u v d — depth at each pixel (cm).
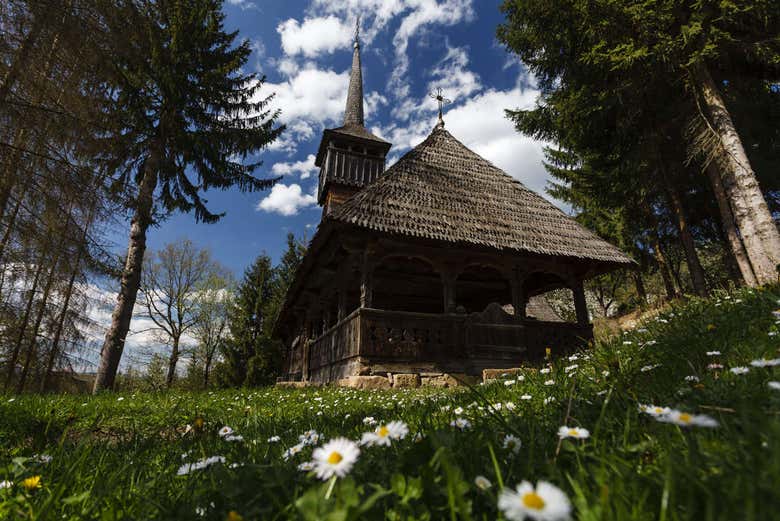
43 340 944
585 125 1317
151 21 1150
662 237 1819
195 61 1532
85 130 794
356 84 2772
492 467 114
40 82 725
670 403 161
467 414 222
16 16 705
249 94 1630
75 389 1062
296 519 90
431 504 95
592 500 87
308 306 1593
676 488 87
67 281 905
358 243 915
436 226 963
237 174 1588
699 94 1148
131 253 1309
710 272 2002
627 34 1016
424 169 1192
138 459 207
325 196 2305
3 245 771
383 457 140
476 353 920
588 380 272
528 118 1402
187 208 1516
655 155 1357
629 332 520
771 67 1106
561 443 122
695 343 297
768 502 69
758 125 1320
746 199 947
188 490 139
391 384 812
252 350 2834
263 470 123
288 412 426
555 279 1266
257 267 3070
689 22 955
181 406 506
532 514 57
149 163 1370
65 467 177
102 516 119
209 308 3125
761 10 896
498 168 1389
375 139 2280
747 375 172
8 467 164
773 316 304
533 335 1009
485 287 1414
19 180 729
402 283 1342
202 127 1548
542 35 1203
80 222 849
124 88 1221
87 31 762
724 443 105
